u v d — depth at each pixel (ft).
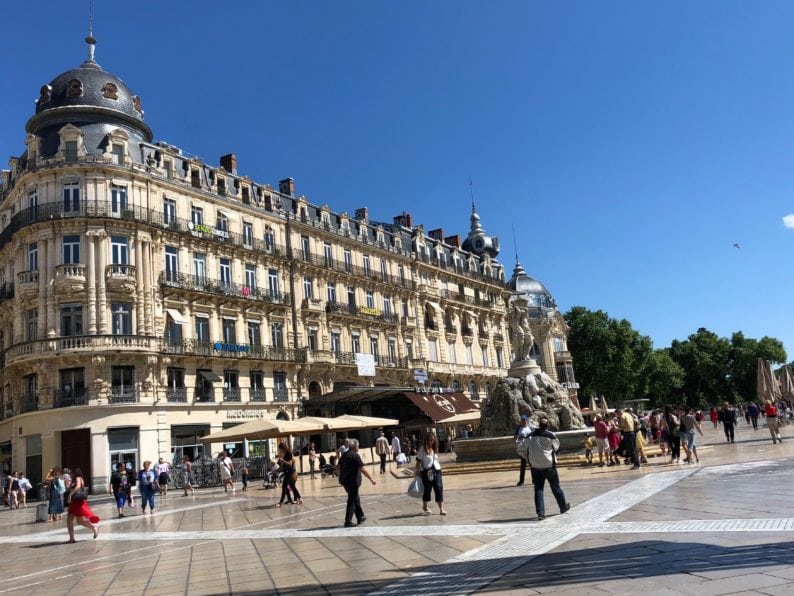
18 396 126.93
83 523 53.47
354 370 171.83
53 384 119.44
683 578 23.26
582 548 29.86
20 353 121.29
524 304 104.32
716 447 88.79
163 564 37.65
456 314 229.04
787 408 168.55
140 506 84.58
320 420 112.68
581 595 22.40
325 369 162.61
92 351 118.32
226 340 143.02
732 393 368.89
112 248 125.80
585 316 304.30
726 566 24.36
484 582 25.48
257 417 143.33
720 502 39.63
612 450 74.28
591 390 298.97
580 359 301.84
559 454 87.66
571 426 95.20
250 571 32.86
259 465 121.08
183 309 134.31
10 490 103.55
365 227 194.39
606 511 40.11
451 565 29.40
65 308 122.31
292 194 176.76
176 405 127.44
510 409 96.48
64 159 125.49
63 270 121.08
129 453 120.16
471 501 53.57
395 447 131.75
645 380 309.63
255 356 143.95
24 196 129.49
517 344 103.04
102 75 135.33
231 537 46.37
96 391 118.62
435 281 221.87
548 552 29.71
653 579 23.50
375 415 172.24
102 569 38.09
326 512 56.65
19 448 123.24
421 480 47.73
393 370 185.37
